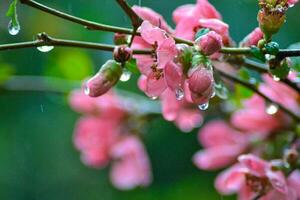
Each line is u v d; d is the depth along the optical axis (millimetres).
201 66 595
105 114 870
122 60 604
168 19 982
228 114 811
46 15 993
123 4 609
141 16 631
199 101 596
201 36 601
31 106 1088
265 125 779
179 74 594
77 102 871
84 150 880
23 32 997
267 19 609
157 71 604
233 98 736
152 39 600
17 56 997
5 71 850
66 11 992
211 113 811
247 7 959
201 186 1045
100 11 988
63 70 886
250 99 775
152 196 1072
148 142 1071
